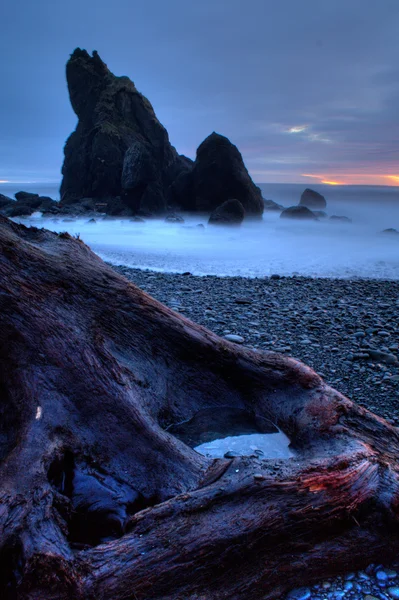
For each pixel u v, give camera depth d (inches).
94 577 100.6
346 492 122.4
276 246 1212.5
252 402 181.9
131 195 1926.7
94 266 189.2
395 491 124.8
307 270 812.0
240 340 364.5
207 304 506.9
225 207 1695.4
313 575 114.7
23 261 169.0
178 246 1186.6
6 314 154.6
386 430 153.9
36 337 154.3
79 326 164.7
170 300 526.3
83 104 2271.2
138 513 115.6
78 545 113.6
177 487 130.4
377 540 119.3
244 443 161.9
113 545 107.3
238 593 107.1
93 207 1967.3
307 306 501.7
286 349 347.6
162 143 2176.4
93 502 127.9
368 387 278.7
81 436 140.0
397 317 450.6
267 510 116.2
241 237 1445.6
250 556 110.8
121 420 145.5
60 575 98.6
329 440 149.5
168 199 2018.9
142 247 1152.8
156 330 184.9
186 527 111.7
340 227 1814.7
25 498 113.0
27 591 97.0
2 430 143.0
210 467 134.3
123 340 176.2
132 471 135.6
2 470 120.7
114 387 152.5
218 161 1883.6
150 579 103.0
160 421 166.4
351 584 115.0
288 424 168.6
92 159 2084.2
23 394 144.8
